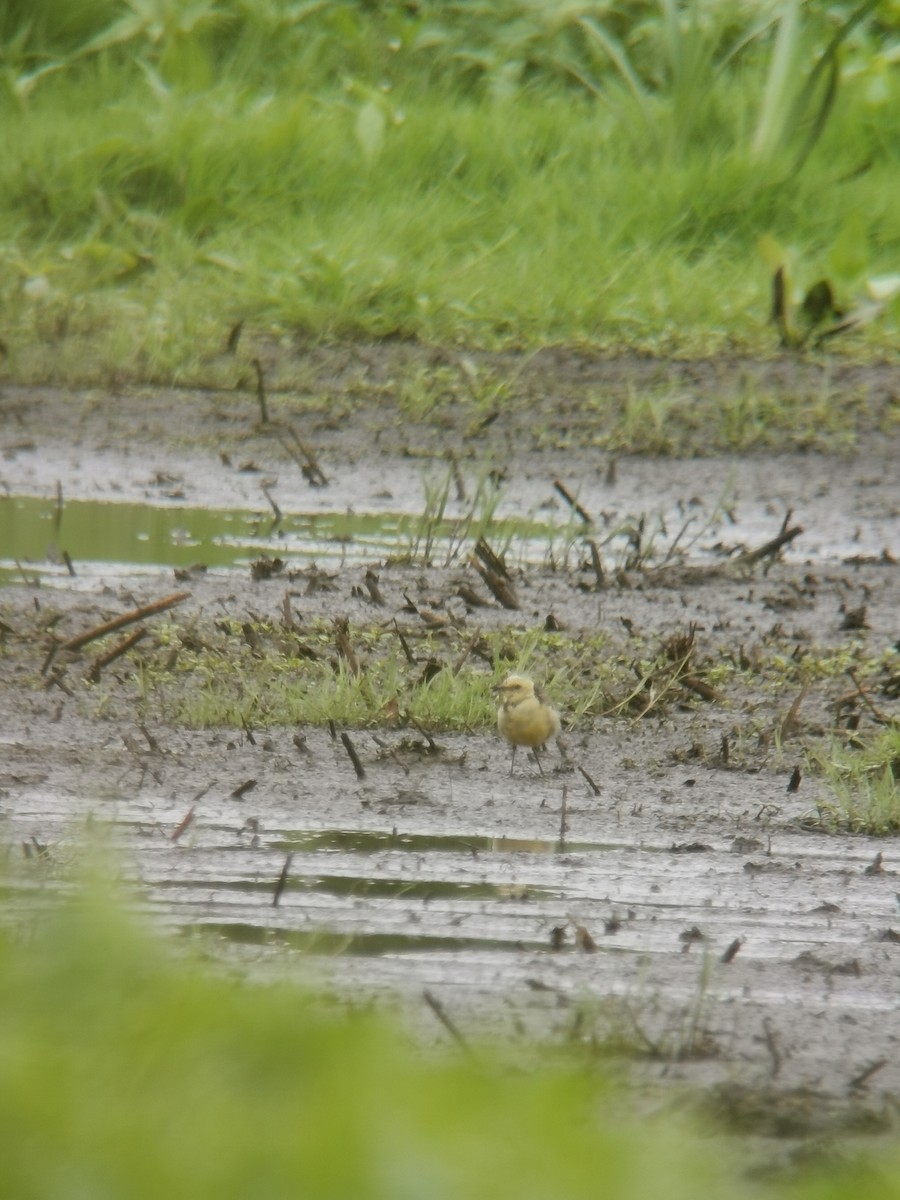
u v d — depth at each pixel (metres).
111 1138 4.20
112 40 38.34
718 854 11.90
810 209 34.12
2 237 32.12
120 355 28.17
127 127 35.31
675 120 34.72
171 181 33.84
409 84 39.22
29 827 11.82
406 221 33.09
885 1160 6.88
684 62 34.62
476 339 29.89
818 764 14.05
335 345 29.45
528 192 34.19
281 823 12.25
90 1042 4.68
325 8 41.22
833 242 33.41
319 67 39.53
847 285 30.77
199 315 29.61
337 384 27.92
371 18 41.69
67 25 39.44
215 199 33.03
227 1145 4.17
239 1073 4.53
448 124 36.09
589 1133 4.42
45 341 28.81
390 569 19.77
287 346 29.28
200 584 18.84
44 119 35.47
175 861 11.27
